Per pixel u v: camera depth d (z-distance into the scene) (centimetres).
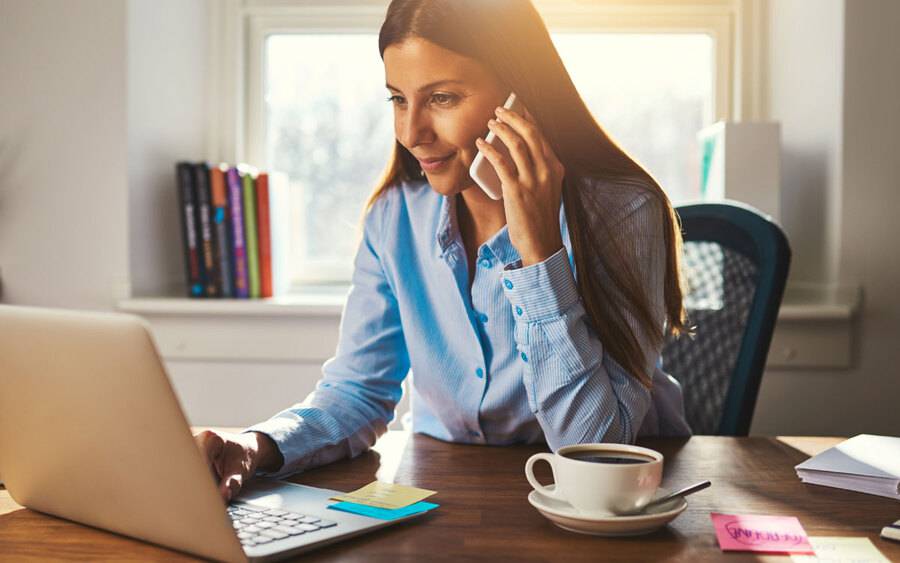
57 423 83
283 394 238
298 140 263
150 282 244
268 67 263
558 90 121
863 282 221
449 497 98
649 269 122
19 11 235
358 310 138
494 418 130
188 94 254
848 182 220
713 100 253
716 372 159
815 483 104
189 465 75
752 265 158
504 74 117
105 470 81
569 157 123
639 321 120
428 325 132
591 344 115
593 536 84
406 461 117
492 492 100
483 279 126
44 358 81
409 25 113
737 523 87
